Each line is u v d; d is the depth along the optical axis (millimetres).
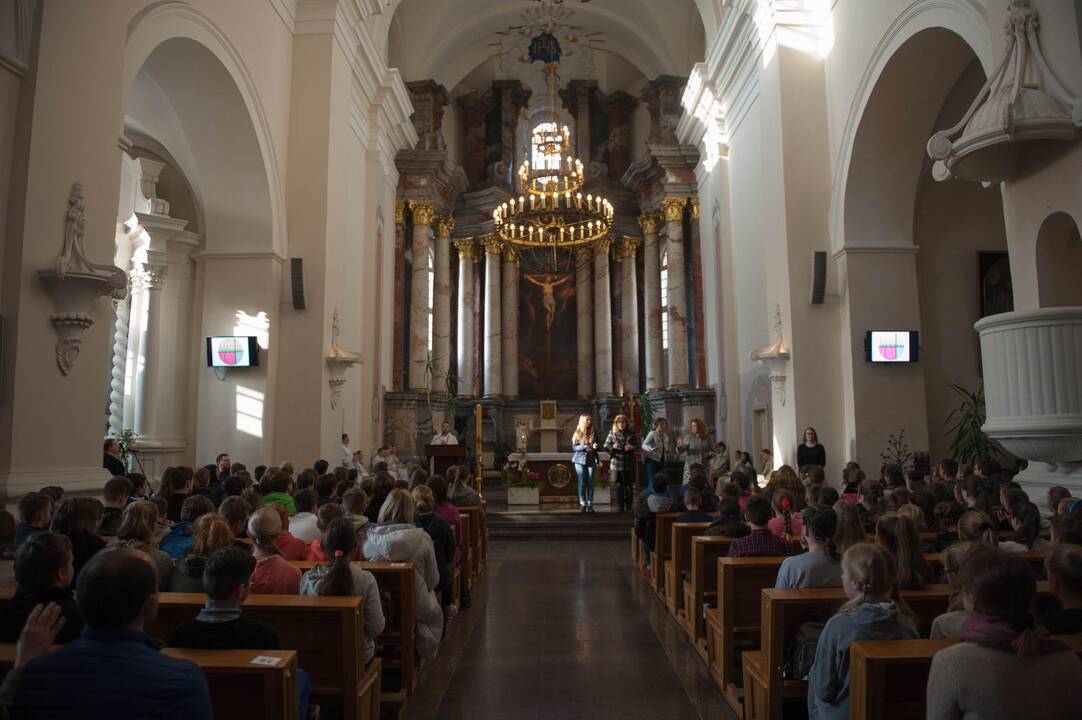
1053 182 5715
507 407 20031
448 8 18000
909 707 2461
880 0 8875
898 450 9344
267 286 10008
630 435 13023
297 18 10969
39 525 3840
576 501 14758
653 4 17859
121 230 11539
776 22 10531
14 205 5242
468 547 7035
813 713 2838
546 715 4152
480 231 20109
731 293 14617
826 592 3533
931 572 3424
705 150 16312
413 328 17516
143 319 10570
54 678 1807
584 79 20578
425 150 17375
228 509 4234
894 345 9344
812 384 9836
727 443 14508
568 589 7645
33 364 5289
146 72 8891
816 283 9891
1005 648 1838
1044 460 5340
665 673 4859
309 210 10594
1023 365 5285
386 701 4094
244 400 9883
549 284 20906
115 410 11273
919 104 9156
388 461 12789
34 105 5324
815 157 10289
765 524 4680
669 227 17672
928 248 10094
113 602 1857
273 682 2422
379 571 4328
